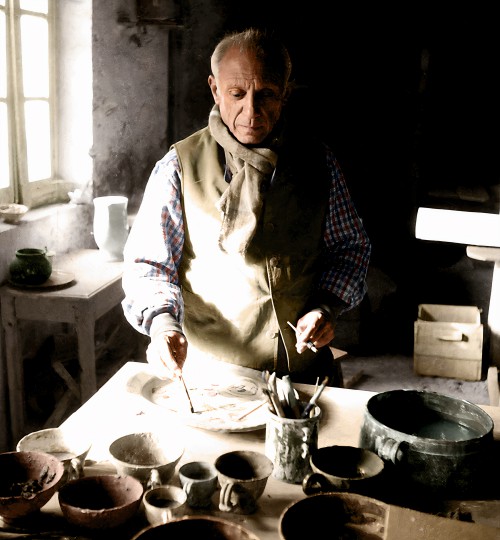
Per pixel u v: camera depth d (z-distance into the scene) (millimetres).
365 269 2059
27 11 3564
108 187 4250
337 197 2020
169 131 4473
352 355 4793
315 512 1166
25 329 3586
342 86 5203
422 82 5137
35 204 3754
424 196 5387
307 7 4965
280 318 1937
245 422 1584
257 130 1767
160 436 1419
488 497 1332
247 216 1814
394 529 1124
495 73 5516
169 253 1868
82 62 3959
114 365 4059
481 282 5180
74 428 1556
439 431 1466
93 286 3248
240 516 1244
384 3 5031
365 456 1327
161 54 4219
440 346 4391
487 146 5734
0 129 3418
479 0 5184
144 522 1214
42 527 1190
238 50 1703
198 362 1953
